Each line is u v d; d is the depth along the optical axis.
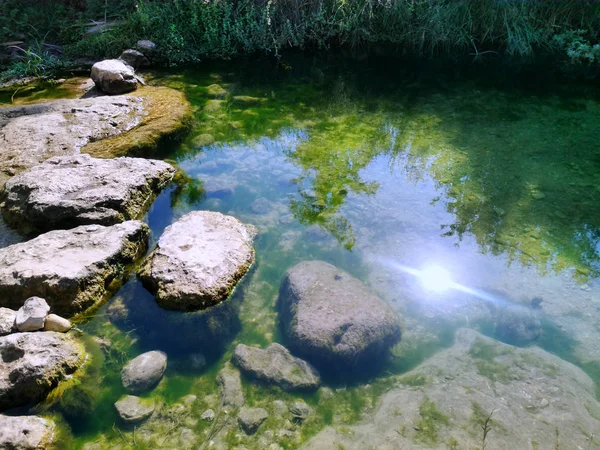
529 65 7.36
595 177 4.63
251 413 2.66
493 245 3.78
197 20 7.18
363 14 7.64
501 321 3.17
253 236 3.81
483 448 2.47
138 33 7.09
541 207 4.21
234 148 5.06
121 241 3.45
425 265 3.60
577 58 7.36
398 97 6.35
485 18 7.56
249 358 2.92
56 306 3.10
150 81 6.43
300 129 5.48
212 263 3.34
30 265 3.16
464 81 6.86
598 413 2.64
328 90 6.51
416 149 5.11
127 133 4.88
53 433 2.56
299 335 2.95
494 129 5.53
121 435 2.57
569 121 5.72
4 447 2.39
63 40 7.28
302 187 4.46
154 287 3.25
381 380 2.86
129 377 2.78
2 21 7.59
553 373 2.84
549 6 7.55
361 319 3.00
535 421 2.60
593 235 3.88
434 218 4.07
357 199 4.30
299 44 7.66
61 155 4.46
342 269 3.54
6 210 3.80
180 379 2.84
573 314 3.21
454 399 2.72
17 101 5.62
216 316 3.14
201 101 5.97
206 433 2.58
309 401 2.75
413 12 7.64
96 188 3.85
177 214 4.05
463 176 4.64
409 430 2.58
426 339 3.09
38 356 2.72
